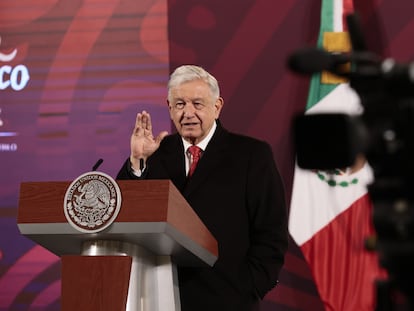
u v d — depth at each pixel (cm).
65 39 1947
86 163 1902
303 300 1778
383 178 610
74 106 1923
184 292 1140
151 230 889
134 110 1906
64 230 914
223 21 1900
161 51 1917
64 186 924
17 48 1955
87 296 901
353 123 600
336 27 1833
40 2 1964
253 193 1195
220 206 1180
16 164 1916
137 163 1120
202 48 1902
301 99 1850
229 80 1880
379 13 1827
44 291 1875
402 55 1816
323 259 1773
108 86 1922
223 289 1139
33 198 930
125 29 1933
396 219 590
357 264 1761
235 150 1233
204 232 1039
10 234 1894
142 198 898
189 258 1043
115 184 905
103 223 899
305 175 1803
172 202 908
